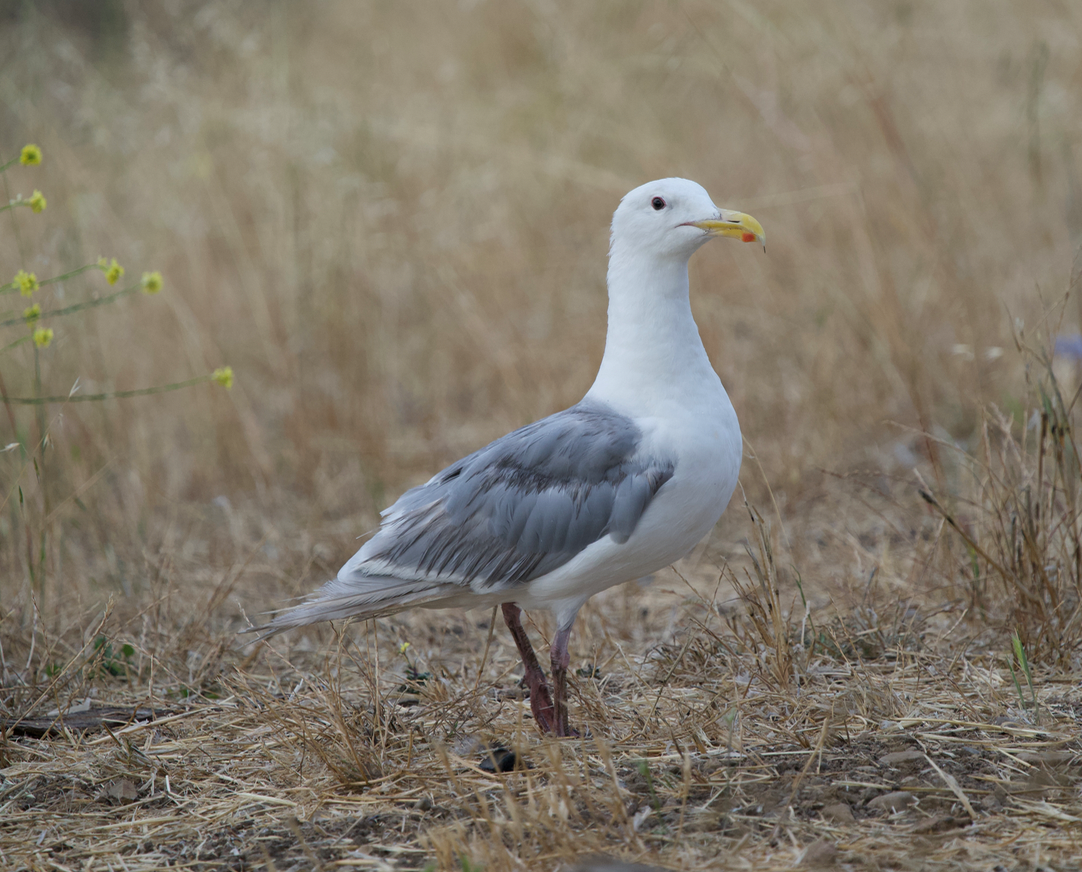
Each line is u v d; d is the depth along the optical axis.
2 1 20.47
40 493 10.34
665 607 9.46
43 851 5.91
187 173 15.62
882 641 7.91
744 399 12.73
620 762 6.39
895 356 12.52
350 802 6.20
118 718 7.52
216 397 13.39
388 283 15.72
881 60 17.66
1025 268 14.09
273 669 8.48
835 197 14.62
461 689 7.88
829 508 11.30
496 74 20.06
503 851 5.29
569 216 17.00
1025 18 19.69
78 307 8.91
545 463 6.80
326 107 15.91
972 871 5.11
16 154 15.68
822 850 5.25
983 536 8.66
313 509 12.02
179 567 10.61
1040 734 6.38
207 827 6.08
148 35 16.64
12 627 8.63
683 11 18.41
